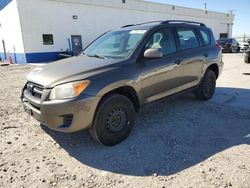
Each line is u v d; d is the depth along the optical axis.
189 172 2.92
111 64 3.63
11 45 21.91
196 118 4.64
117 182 2.77
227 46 25.02
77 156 3.35
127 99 3.68
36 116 3.46
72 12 21.84
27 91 3.76
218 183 2.69
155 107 5.30
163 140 3.76
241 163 3.07
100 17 24.03
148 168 3.03
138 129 4.16
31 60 19.86
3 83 9.04
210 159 3.19
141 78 3.87
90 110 3.27
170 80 4.47
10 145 3.68
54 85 3.23
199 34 5.45
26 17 19.11
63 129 3.22
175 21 4.98
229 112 4.96
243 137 3.82
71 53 22.17
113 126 3.58
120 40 4.38
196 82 5.26
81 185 2.73
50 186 2.72
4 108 5.49
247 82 8.11
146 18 28.56
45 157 3.33
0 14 23.25
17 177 2.89
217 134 3.94
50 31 20.69
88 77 3.29
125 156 3.33
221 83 8.01
